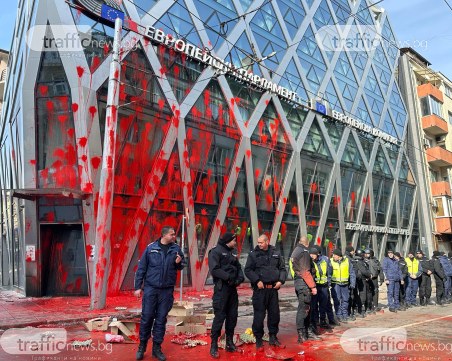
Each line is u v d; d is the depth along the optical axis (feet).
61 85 47.98
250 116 69.51
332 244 83.82
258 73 72.69
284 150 74.95
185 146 57.16
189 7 62.80
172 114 56.34
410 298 45.55
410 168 119.14
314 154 82.64
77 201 47.06
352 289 35.09
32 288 46.68
